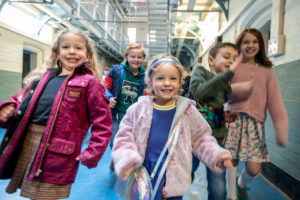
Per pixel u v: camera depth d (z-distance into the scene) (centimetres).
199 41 666
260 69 99
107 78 206
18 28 510
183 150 88
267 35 211
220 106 99
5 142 97
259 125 103
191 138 94
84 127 105
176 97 100
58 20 546
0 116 95
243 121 102
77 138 100
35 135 98
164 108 97
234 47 98
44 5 455
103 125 102
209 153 83
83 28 638
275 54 166
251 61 100
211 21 520
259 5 208
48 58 121
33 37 563
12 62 505
